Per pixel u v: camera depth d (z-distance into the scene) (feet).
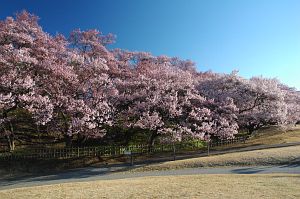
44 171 94.43
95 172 92.43
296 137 147.84
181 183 60.18
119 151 117.39
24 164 96.63
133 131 132.87
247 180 62.23
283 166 88.33
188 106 131.85
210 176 71.05
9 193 54.95
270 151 102.83
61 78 112.88
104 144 128.77
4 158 97.86
